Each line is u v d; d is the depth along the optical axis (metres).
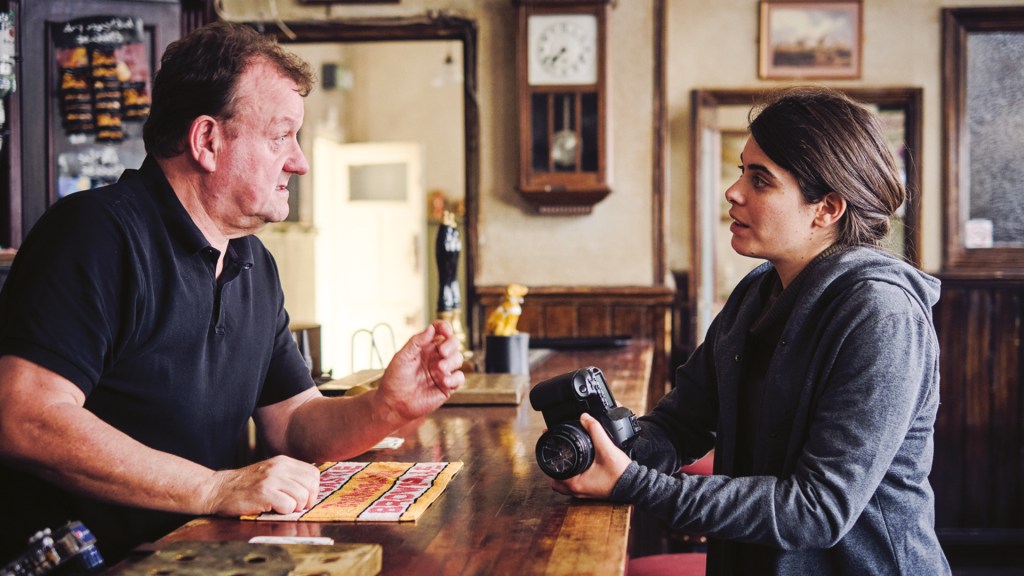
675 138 5.30
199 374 1.56
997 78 5.07
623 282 4.55
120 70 3.88
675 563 2.02
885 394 1.32
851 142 1.45
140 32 3.90
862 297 1.37
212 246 1.54
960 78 5.06
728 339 1.59
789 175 1.46
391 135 8.59
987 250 5.07
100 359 1.41
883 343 1.34
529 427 2.02
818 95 1.50
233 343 1.63
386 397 1.60
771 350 1.54
